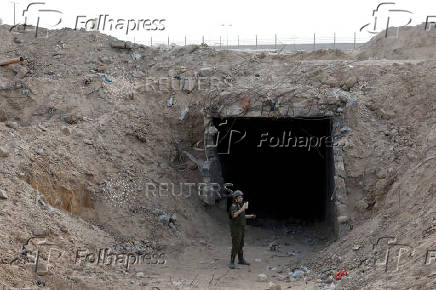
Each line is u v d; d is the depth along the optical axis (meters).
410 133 13.84
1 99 15.84
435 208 9.92
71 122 14.58
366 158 13.55
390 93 14.95
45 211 10.81
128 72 17.77
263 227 16.17
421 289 7.41
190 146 15.62
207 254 12.26
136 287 9.59
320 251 12.09
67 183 12.14
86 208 12.32
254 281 10.55
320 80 15.98
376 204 12.55
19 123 15.09
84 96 15.85
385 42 19.88
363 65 16.12
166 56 18.55
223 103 14.98
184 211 13.65
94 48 18.67
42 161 12.05
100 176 13.09
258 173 19.44
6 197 10.41
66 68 17.55
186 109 16.03
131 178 13.47
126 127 14.85
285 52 19.55
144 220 12.59
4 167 11.27
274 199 19.12
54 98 15.76
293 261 12.01
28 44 18.84
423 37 19.48
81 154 13.23
